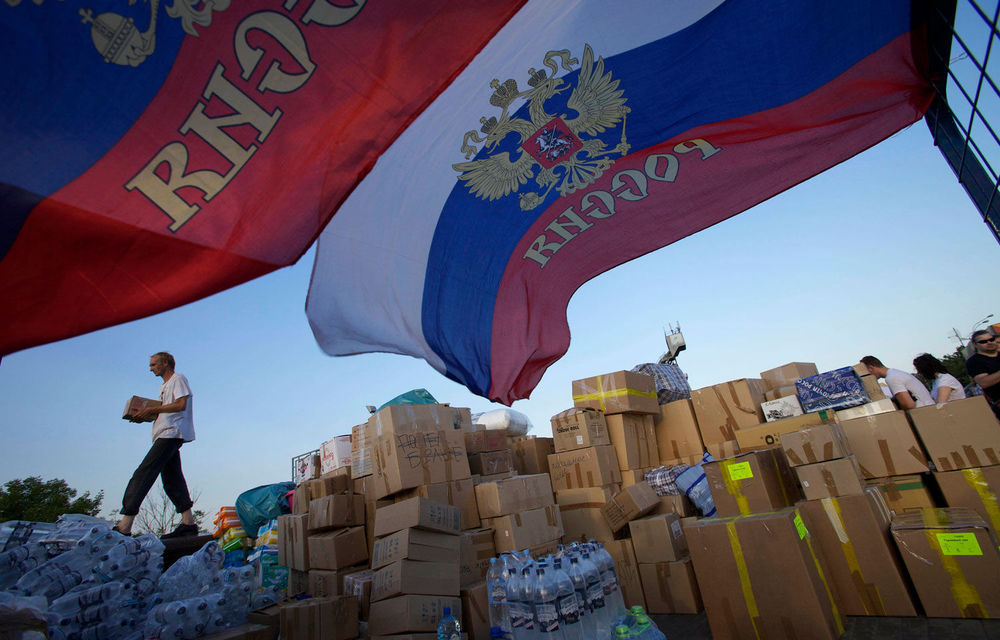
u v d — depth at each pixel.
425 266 2.63
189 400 4.43
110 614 3.07
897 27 2.31
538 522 4.11
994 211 2.17
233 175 1.58
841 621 2.80
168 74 1.44
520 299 2.99
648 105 2.53
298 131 1.63
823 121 2.60
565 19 2.24
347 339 2.36
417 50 1.68
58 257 1.40
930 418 3.36
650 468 4.87
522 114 2.47
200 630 3.15
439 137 2.40
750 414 4.49
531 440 5.48
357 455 4.79
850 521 3.02
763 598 2.78
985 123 2.12
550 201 2.81
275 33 1.54
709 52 2.43
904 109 2.52
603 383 4.93
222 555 3.69
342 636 3.26
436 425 4.29
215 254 1.59
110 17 1.35
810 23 2.38
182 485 4.53
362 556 4.23
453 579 3.42
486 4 1.68
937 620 2.70
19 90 1.29
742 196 2.83
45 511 15.22
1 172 1.30
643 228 2.97
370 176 2.37
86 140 1.38
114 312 1.48
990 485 3.10
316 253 2.32
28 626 2.01
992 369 3.80
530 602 2.62
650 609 3.74
